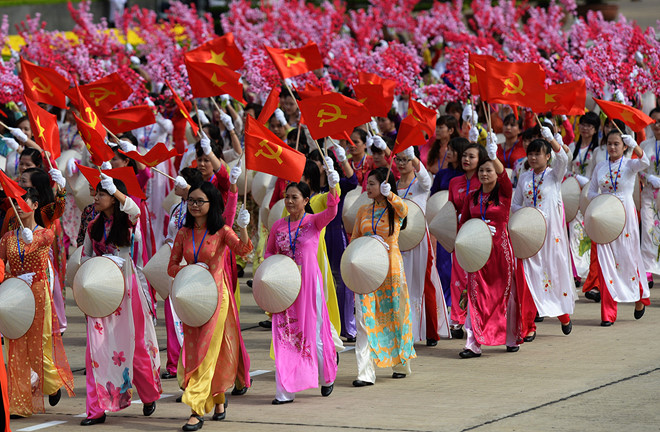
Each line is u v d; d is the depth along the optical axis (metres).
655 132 25.08
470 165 19.72
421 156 27.03
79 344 21.59
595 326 21.45
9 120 27.66
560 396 15.80
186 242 15.73
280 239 16.81
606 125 25.70
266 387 17.50
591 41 37.75
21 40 41.16
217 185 19.86
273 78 30.19
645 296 21.80
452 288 21.03
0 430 14.55
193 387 14.99
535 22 38.31
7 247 16.55
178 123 29.52
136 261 17.80
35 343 16.31
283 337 16.48
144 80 32.41
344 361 19.31
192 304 15.07
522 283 19.42
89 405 15.66
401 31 43.50
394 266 17.61
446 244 20.34
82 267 15.75
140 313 16.06
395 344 17.58
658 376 16.83
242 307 24.80
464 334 21.20
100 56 36.59
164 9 52.06
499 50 37.72
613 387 16.19
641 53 30.02
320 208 20.00
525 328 19.80
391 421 14.83
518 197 21.38
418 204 21.19
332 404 16.09
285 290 16.23
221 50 20.53
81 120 16.14
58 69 32.91
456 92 30.81
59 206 17.45
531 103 20.25
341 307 20.98
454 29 40.50
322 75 34.94
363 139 22.34
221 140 26.73
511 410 15.09
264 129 16.17
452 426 14.36
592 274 23.83
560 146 21.17
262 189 25.94
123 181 16.39
